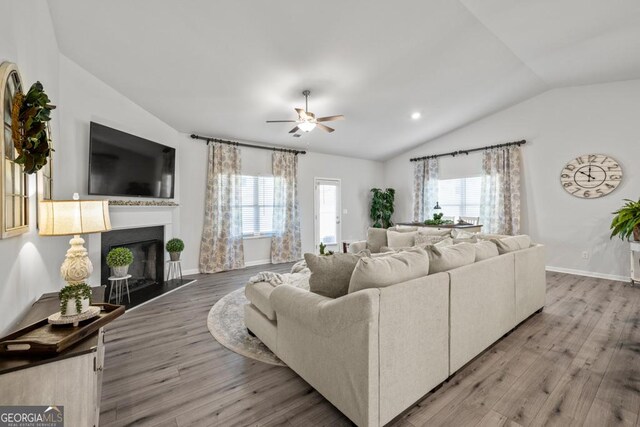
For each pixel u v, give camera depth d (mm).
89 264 1791
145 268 4352
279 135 5727
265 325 2396
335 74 3900
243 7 2676
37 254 2139
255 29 2949
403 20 3094
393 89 4527
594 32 3422
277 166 6195
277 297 2057
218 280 4723
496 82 4742
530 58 4066
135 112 4094
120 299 3600
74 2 2488
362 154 7555
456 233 4039
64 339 1289
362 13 2920
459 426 1582
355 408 1518
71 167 3199
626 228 4148
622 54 3848
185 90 3896
